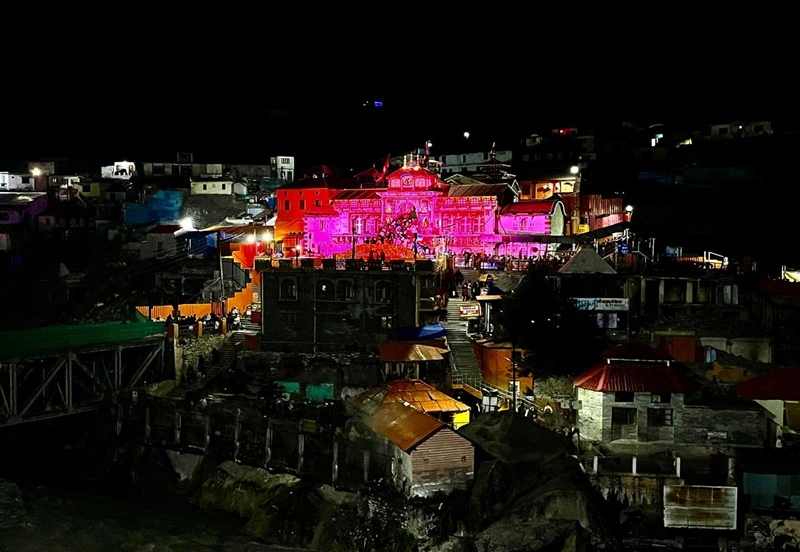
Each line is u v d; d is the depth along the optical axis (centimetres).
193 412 6256
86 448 6625
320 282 7125
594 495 4762
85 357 6938
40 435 6925
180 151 14250
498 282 7869
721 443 5400
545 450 5125
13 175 11856
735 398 5772
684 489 4562
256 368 6931
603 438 5478
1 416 5947
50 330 6334
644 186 10344
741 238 8438
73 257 10156
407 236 8575
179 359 7100
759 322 7200
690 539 4534
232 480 5812
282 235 10056
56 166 13062
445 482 5000
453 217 9375
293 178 12900
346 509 5184
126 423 6519
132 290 8900
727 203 9494
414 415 5266
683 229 8619
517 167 11731
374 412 5572
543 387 6044
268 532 5291
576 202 9912
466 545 4622
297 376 6731
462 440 5047
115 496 5966
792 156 9925
